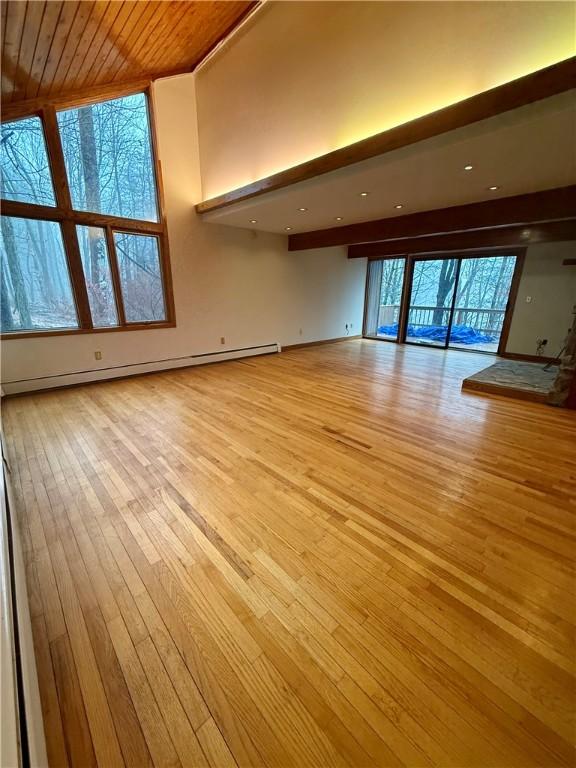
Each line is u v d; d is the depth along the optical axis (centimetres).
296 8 329
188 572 158
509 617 137
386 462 254
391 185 336
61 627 133
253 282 611
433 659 122
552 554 170
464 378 488
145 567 161
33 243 392
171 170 475
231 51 403
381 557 167
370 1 279
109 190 435
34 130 372
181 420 332
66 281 420
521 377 466
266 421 330
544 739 100
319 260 721
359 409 364
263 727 103
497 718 105
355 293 829
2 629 90
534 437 298
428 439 293
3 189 363
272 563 163
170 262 498
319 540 177
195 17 345
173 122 466
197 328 548
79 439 291
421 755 97
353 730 102
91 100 402
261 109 387
